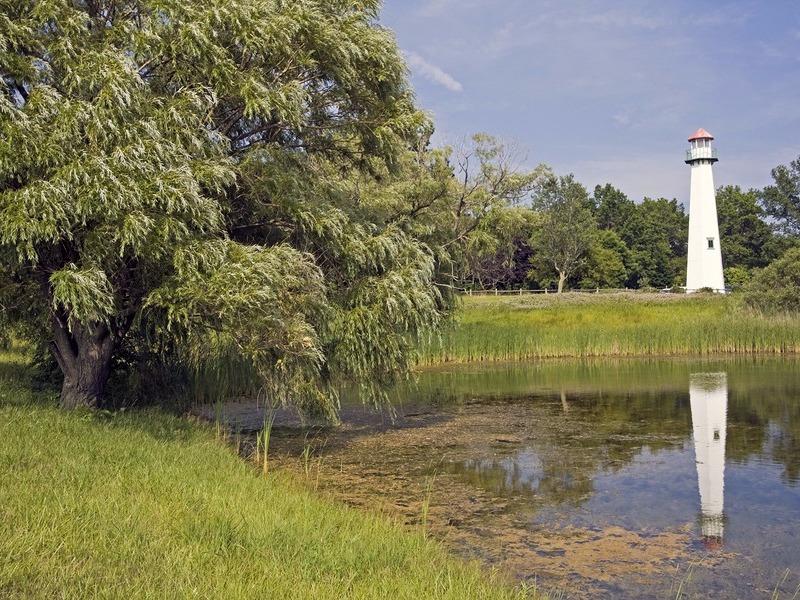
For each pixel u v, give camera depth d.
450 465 11.87
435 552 7.33
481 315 39.81
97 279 9.84
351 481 10.77
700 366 27.06
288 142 13.89
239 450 12.57
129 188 9.78
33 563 5.22
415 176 21.67
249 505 7.60
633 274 87.44
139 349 15.16
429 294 13.10
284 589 5.38
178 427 12.39
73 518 6.30
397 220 14.74
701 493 10.32
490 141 25.75
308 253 11.94
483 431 14.87
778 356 30.45
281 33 11.70
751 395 19.67
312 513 7.79
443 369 27.44
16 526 5.91
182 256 10.16
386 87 13.54
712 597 6.80
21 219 9.27
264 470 10.19
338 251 12.59
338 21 13.05
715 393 20.11
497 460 12.23
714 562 7.72
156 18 11.34
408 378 14.30
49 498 6.83
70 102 10.27
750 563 7.70
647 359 30.14
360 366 12.94
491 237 23.73
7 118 9.86
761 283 39.06
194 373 17.58
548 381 23.33
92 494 7.12
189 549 5.92
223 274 10.31
